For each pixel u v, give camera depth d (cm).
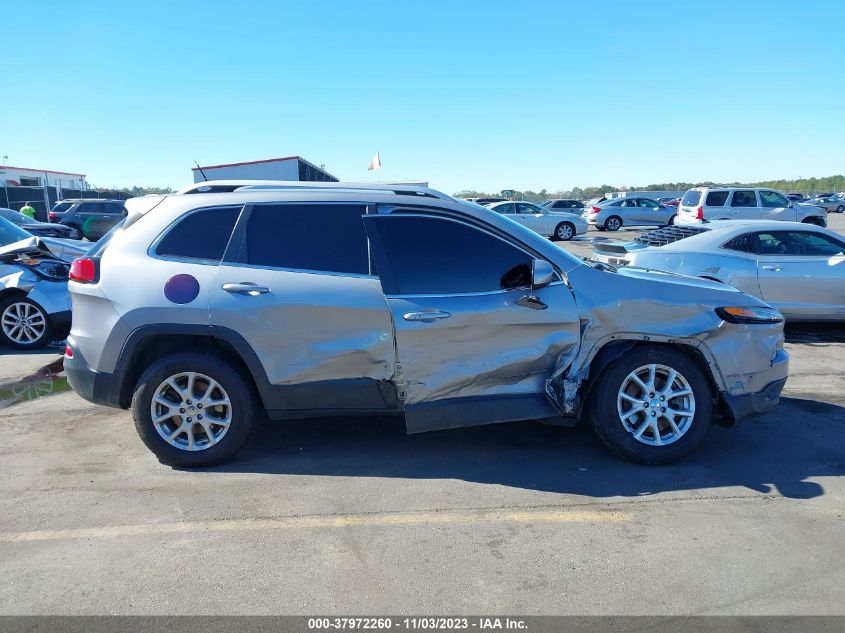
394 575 307
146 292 414
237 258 421
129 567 316
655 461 426
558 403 415
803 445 464
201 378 421
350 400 422
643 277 445
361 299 411
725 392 429
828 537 338
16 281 775
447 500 385
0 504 383
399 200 432
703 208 2061
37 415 542
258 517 365
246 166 2698
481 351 417
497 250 429
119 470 430
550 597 290
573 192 7050
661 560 318
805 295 809
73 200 2712
